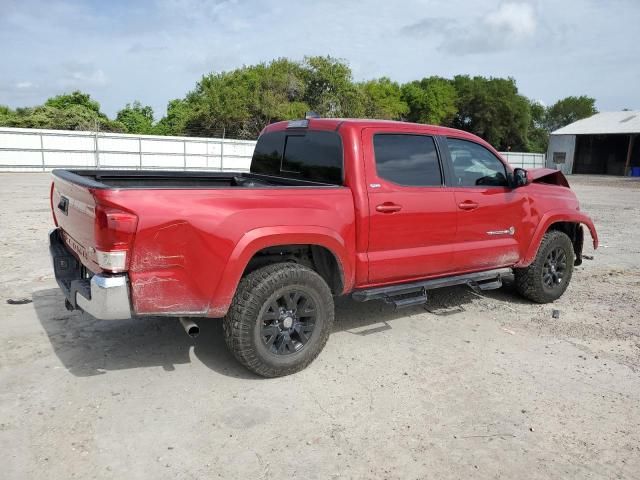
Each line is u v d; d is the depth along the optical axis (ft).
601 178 136.46
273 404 11.95
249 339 12.46
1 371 13.01
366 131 14.46
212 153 110.63
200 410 11.58
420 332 16.75
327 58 156.66
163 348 14.71
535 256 19.12
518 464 10.11
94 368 13.35
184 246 11.41
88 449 10.03
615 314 19.19
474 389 13.02
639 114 164.35
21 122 136.98
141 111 189.78
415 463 10.02
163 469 9.55
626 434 11.27
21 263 23.43
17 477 9.17
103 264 10.87
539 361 14.83
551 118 313.32
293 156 16.24
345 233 13.84
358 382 13.17
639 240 36.24
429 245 15.81
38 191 57.52
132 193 10.84
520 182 17.67
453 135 16.56
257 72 152.15
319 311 13.50
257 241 12.26
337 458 10.08
